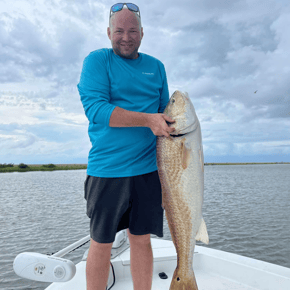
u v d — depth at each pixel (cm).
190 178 173
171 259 290
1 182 7000
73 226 2214
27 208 3123
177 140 175
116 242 284
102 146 191
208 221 2348
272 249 1588
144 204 196
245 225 2195
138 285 202
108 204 186
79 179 8181
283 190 4928
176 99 178
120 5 186
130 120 167
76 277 253
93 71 188
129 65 198
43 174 11450
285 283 237
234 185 6009
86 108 183
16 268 175
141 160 197
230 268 272
